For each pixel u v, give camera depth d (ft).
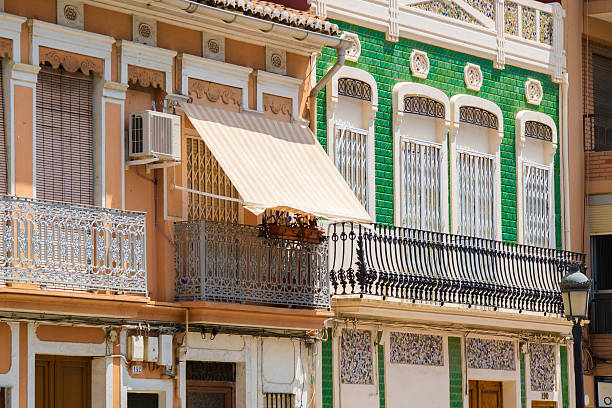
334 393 89.15
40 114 74.13
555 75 111.24
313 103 89.76
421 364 96.27
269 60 87.04
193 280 79.56
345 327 90.27
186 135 81.97
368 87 94.22
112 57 77.56
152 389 78.07
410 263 92.79
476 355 101.09
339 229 91.04
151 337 77.61
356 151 92.79
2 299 69.15
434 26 99.86
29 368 71.92
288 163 83.66
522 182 106.93
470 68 103.04
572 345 110.73
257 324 82.28
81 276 72.54
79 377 75.77
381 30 95.50
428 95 98.68
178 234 80.43
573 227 111.86
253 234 82.89
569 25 113.50
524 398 104.94
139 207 78.89
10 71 72.59
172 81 80.84
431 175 98.99
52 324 72.64
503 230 104.73
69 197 75.31
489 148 104.83
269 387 84.99
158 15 79.77
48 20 74.43
